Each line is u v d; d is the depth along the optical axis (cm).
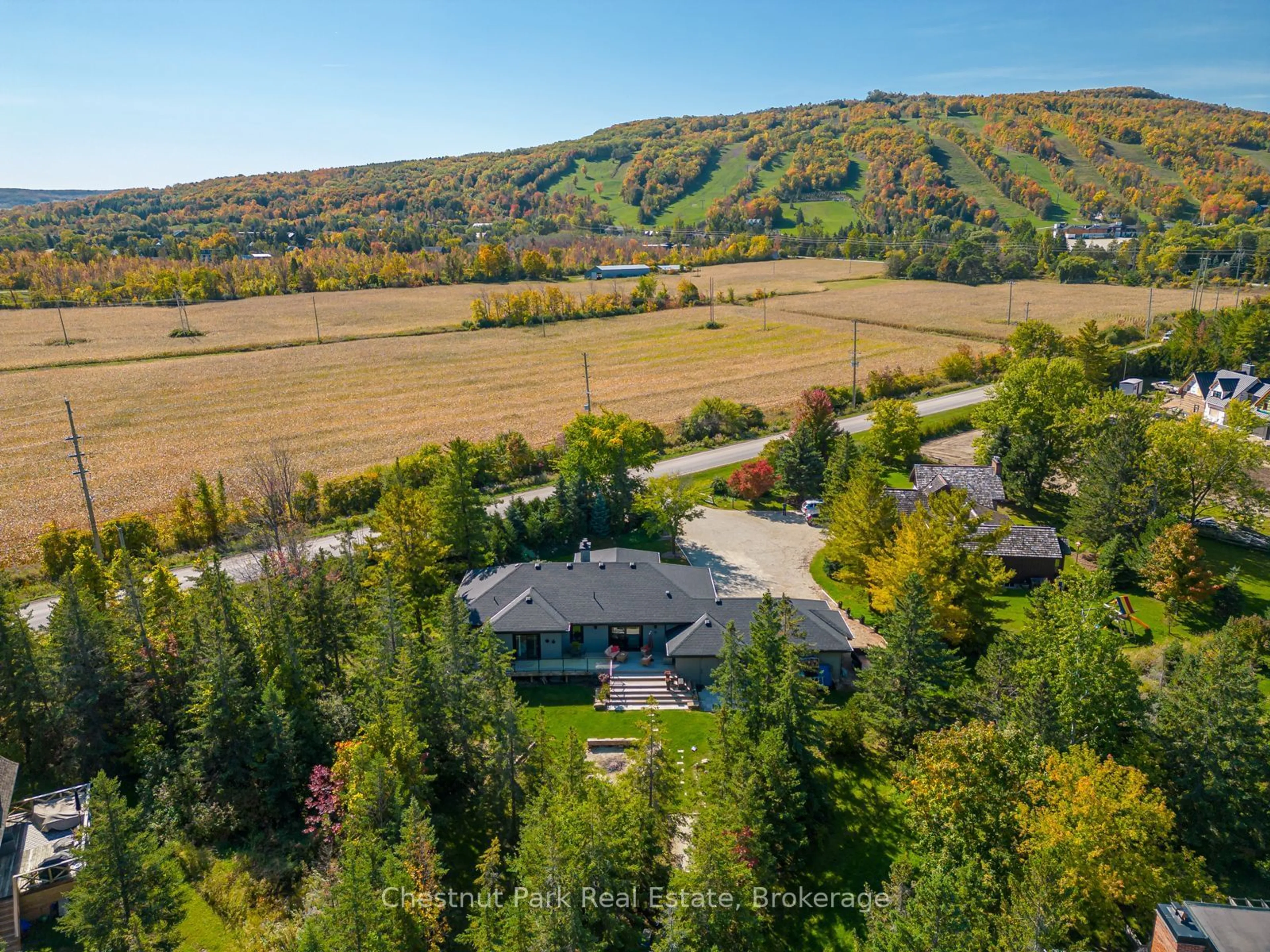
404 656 4009
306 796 3966
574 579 5716
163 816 3922
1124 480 6975
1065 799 3247
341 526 7394
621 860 3139
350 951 2586
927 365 13512
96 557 5675
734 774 3369
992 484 7781
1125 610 6081
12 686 4097
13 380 12838
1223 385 11019
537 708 4988
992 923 2944
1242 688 3678
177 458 9431
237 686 4025
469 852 3772
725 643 4109
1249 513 7225
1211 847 3741
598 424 7444
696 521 7856
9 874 3425
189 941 3319
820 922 3481
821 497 8056
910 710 4247
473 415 11156
